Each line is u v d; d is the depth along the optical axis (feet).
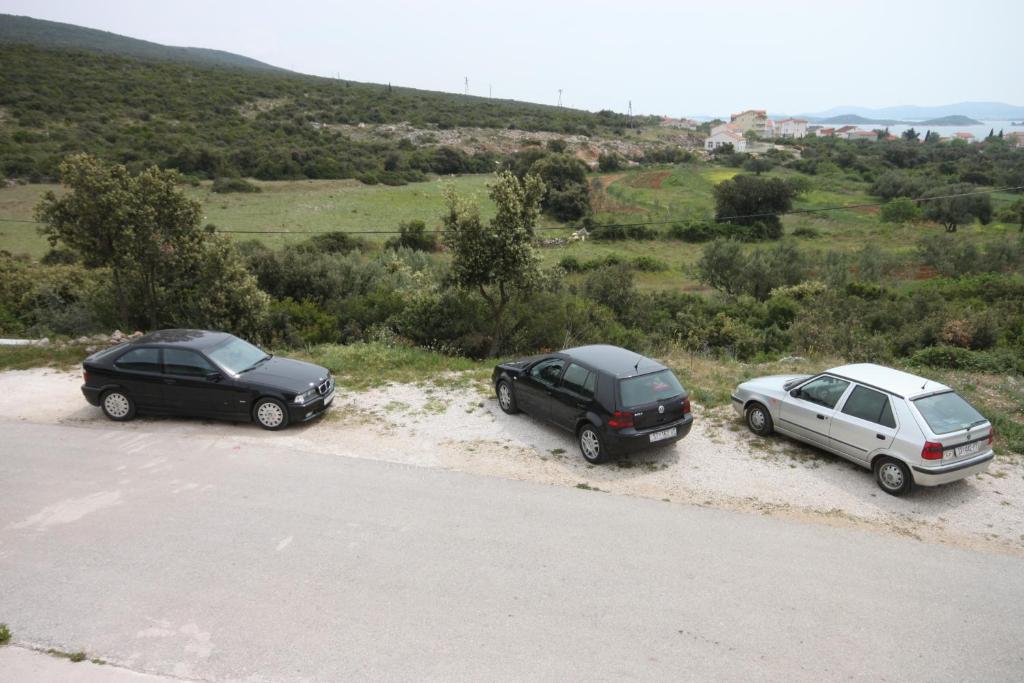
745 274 128.67
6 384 38.50
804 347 64.28
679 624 17.13
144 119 274.36
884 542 21.63
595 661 15.64
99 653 15.87
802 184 277.03
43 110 252.01
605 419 26.91
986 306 86.69
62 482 25.22
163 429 31.37
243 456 28.07
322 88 442.91
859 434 26.09
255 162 244.22
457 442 30.14
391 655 15.79
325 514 22.91
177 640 16.33
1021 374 47.16
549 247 171.83
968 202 207.31
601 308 69.10
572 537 21.57
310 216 187.11
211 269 57.36
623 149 398.83
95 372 32.07
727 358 60.18
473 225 50.24
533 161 282.56
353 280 83.76
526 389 32.19
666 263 167.32
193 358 31.68
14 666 15.35
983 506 24.36
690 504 24.20
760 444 30.27
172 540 21.04
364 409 34.68
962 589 19.01
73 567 19.47
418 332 55.77
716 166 357.82
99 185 48.70
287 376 32.30
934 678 15.31
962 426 24.45
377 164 275.80
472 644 16.21
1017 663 15.88
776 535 21.95
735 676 15.20
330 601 17.93
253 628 16.79
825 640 16.60
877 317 83.51
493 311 54.85
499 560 20.10
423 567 19.66
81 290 76.13
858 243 192.03
